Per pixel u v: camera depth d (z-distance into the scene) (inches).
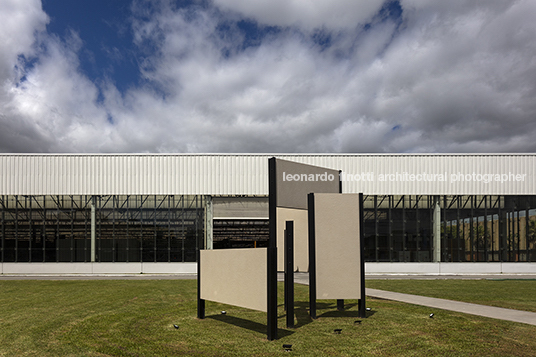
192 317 459.5
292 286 410.6
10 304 558.6
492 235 1204.5
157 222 1190.9
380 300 585.3
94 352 309.1
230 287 408.2
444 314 463.5
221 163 1202.6
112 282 900.0
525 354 303.4
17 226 1187.3
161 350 314.8
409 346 327.0
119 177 1194.6
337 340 349.4
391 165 1211.9
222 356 299.6
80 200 1193.4
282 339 353.7
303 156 1208.2
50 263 1169.4
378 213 1204.5
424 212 1211.2
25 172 1191.6
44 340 347.3
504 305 543.2
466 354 303.7
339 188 600.4
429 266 1179.9
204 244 1188.5
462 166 1213.7
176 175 1198.3
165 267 1175.0
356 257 462.6
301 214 560.7
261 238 1768.0
